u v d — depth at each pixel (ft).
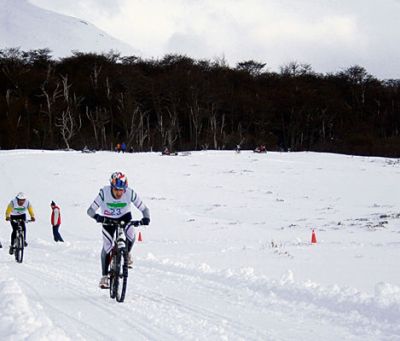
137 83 329.52
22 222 48.19
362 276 37.96
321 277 37.55
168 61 408.67
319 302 28.32
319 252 54.65
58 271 40.16
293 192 127.34
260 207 108.47
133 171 160.97
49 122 282.97
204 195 123.75
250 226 86.58
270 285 32.48
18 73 323.37
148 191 128.57
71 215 101.60
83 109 334.03
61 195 126.00
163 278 36.47
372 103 377.09
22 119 295.07
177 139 318.65
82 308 26.66
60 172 160.56
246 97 339.16
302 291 30.30
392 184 137.18
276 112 345.51
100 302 28.25
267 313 26.35
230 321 24.66
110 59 382.22
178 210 104.99
